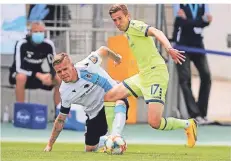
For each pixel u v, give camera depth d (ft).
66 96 54.90
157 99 55.11
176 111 97.50
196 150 63.41
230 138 80.59
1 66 97.66
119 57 58.08
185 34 94.58
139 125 95.04
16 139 74.33
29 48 92.89
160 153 57.93
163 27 95.86
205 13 94.68
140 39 55.11
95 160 49.47
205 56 95.55
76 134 81.71
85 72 54.65
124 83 56.29
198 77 97.55
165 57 96.48
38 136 78.59
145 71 55.52
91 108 56.85
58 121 56.44
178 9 94.43
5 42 96.37
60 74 53.57
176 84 97.45
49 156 52.60
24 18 96.32
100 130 57.62
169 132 87.04
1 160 49.70
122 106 55.67
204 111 96.68
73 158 50.78
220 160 52.85
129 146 67.77
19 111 89.81
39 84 94.07
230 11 97.81
